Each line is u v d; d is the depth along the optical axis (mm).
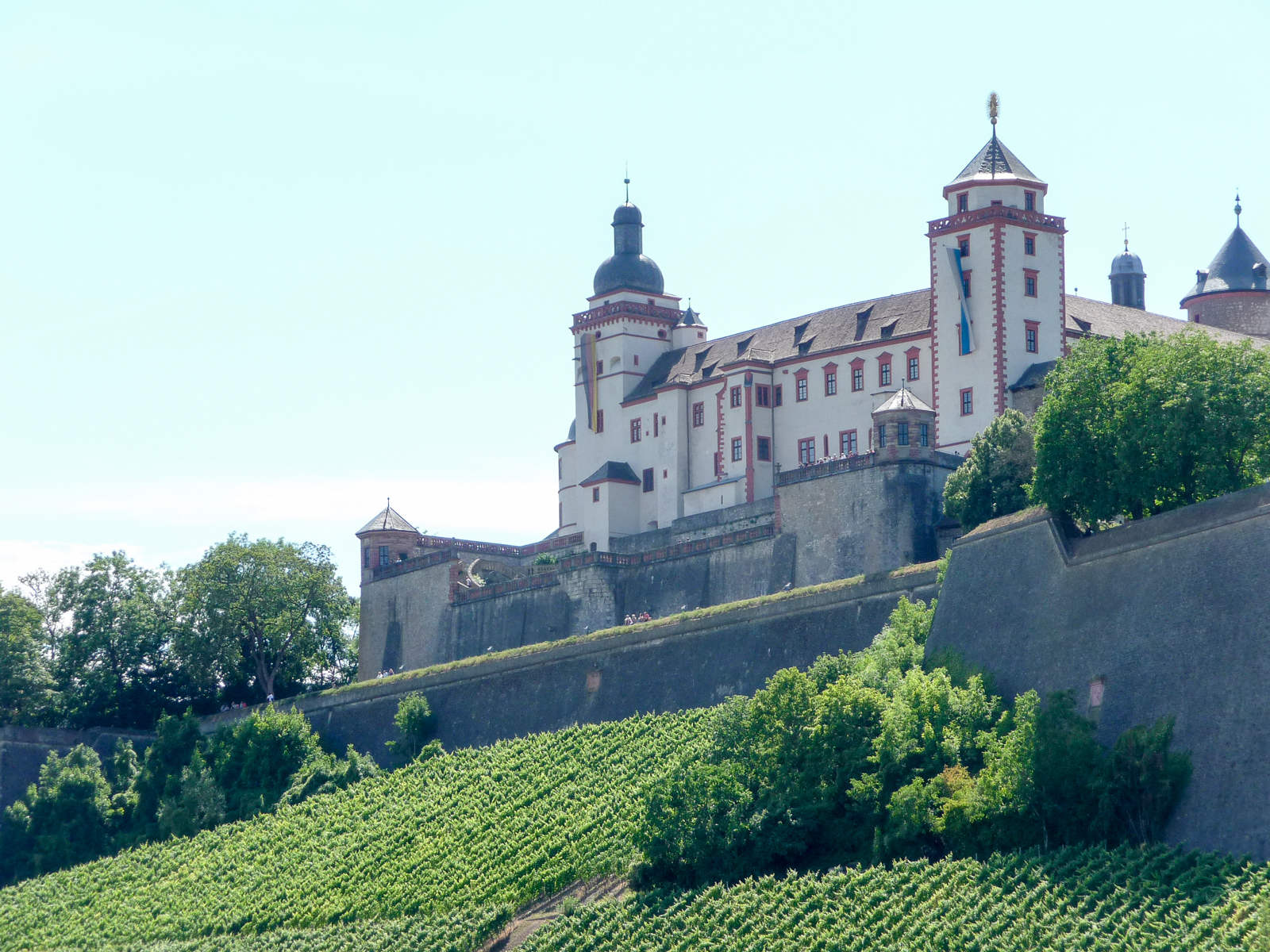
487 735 119625
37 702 142375
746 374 140000
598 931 83500
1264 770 72375
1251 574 77812
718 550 126250
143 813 125188
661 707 109875
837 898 76562
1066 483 89062
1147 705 79438
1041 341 126250
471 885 96562
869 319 137125
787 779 84000
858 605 102375
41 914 114625
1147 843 72750
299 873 107125
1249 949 62594
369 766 121375
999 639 88875
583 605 130875
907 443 118938
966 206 127625
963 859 74938
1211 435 84750
